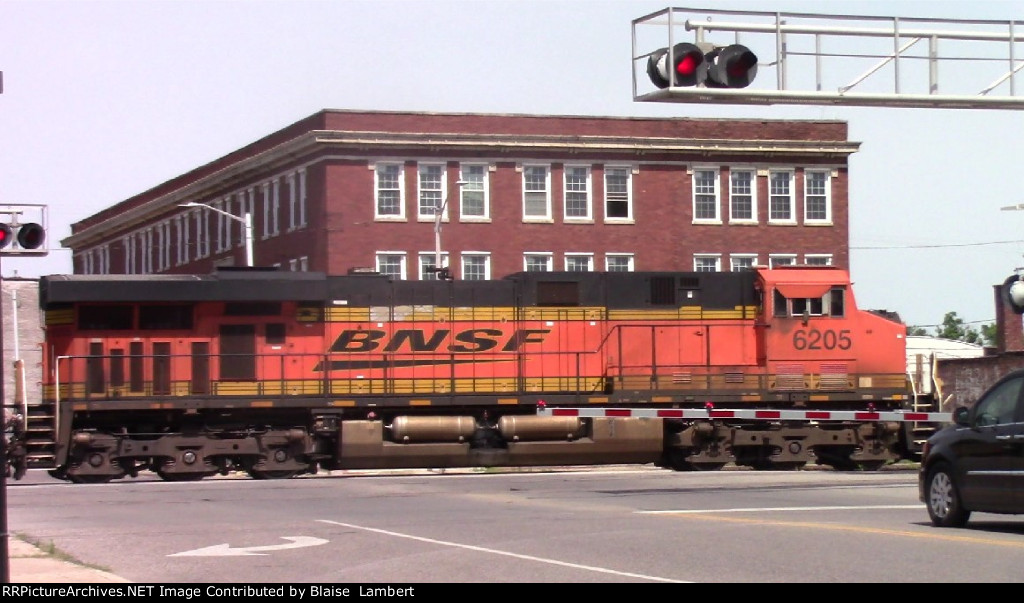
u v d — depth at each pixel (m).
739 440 31.58
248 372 30.05
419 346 31.06
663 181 58.53
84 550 15.78
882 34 20.31
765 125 60.34
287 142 56.94
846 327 32.72
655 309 32.16
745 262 59.56
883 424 32.28
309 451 29.97
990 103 20.80
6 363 42.59
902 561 13.90
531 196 57.00
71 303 29.19
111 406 28.78
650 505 21.12
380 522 18.61
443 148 55.69
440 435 30.56
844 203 60.88
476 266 56.28
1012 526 17.66
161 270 75.06
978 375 47.88
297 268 57.25
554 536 16.56
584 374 31.72
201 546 16.06
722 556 14.48
